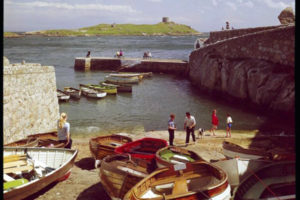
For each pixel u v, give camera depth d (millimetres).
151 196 8523
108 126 22969
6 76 16078
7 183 8820
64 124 12953
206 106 29422
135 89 39781
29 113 17922
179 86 41969
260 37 28531
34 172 9898
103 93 33500
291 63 24562
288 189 8930
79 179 11609
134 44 133750
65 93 32688
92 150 13078
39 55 83062
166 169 9031
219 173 8820
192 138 18125
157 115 26406
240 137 18672
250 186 8805
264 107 25641
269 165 9289
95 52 93375
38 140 14070
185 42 152000
